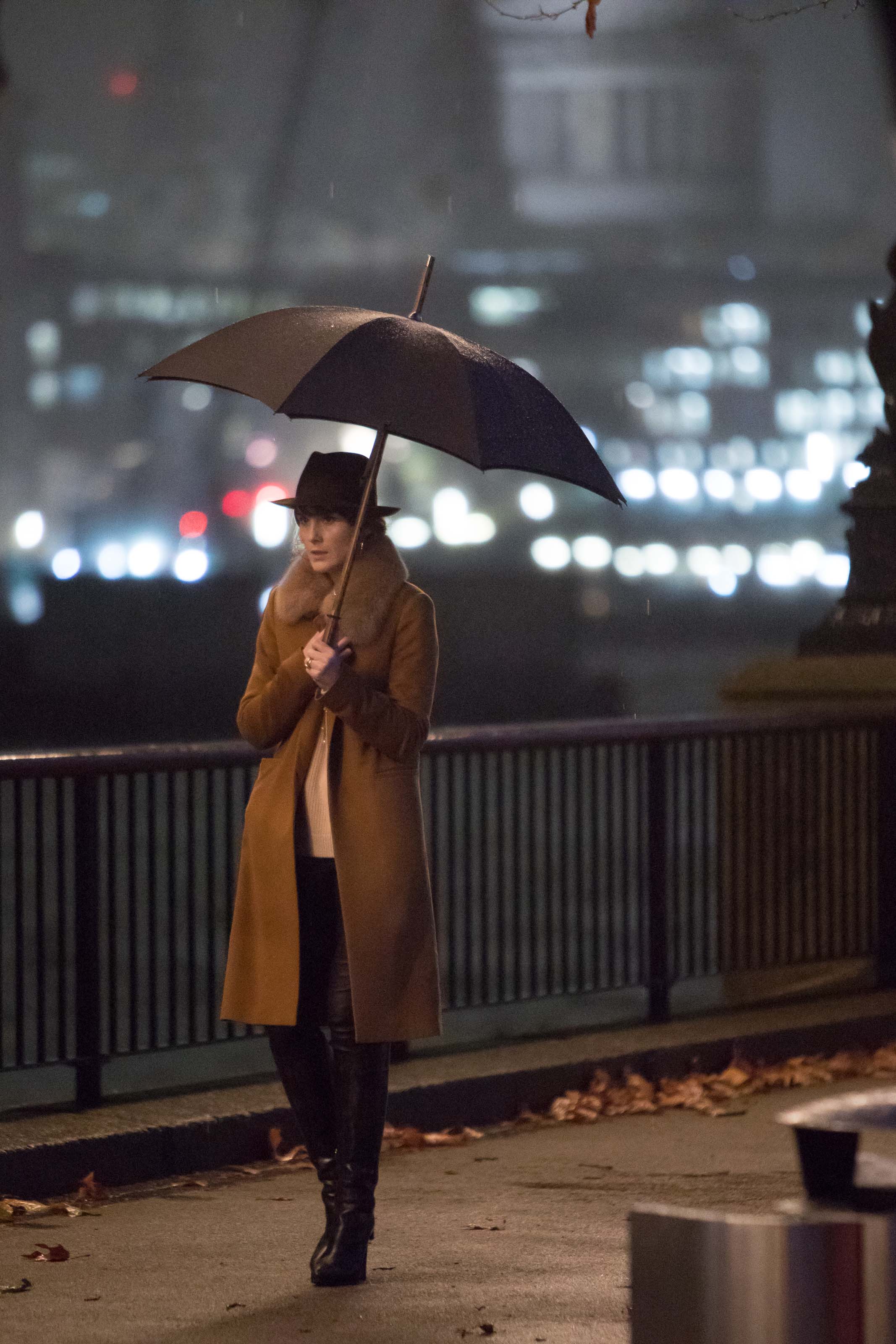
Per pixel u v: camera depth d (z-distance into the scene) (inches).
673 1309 336.5
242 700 526.6
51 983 1143.6
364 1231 512.4
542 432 497.0
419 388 480.7
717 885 924.0
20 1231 574.9
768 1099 792.3
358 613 510.0
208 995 739.4
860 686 983.6
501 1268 528.7
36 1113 672.4
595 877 865.5
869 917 985.5
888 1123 335.6
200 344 511.8
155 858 718.5
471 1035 938.1
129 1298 499.2
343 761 510.9
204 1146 660.7
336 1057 514.0
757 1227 329.1
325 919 515.5
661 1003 883.4
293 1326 473.1
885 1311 327.3
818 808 960.9
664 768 885.2
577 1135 722.2
